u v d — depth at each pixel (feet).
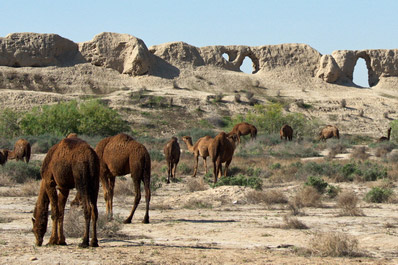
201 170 103.24
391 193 63.05
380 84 401.70
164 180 84.79
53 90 320.91
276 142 185.78
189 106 298.97
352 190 72.90
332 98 346.33
